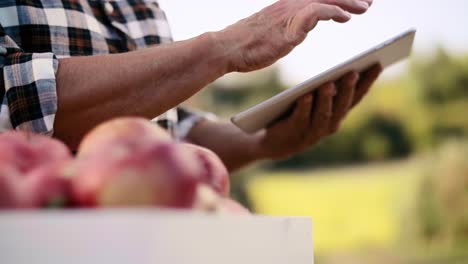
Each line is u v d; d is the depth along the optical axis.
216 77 1.26
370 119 9.66
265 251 0.59
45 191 0.50
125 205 0.50
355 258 9.09
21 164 0.54
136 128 0.56
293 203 9.03
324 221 9.09
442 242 8.84
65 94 1.17
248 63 1.28
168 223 0.46
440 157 9.26
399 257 8.87
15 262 0.42
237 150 1.77
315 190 9.16
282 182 9.07
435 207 8.89
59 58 1.21
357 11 1.30
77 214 0.43
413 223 8.95
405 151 9.56
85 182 0.50
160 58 1.21
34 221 0.42
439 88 9.54
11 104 1.16
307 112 1.53
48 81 1.16
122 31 1.46
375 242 9.01
